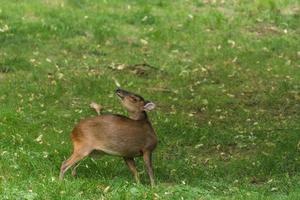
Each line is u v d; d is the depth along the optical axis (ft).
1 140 40.91
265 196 34.78
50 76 55.52
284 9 74.59
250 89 55.52
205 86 55.88
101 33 65.62
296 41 67.36
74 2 72.13
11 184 33.32
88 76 56.08
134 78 56.65
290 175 39.14
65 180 34.24
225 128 46.96
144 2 74.08
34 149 40.11
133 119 36.17
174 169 39.17
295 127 47.21
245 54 63.16
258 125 47.70
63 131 44.09
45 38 63.67
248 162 40.57
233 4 75.10
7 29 63.98
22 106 48.60
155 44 64.95
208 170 39.45
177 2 75.00
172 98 52.49
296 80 57.62
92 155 36.35
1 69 56.34
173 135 45.01
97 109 48.24
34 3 70.95
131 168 36.68
